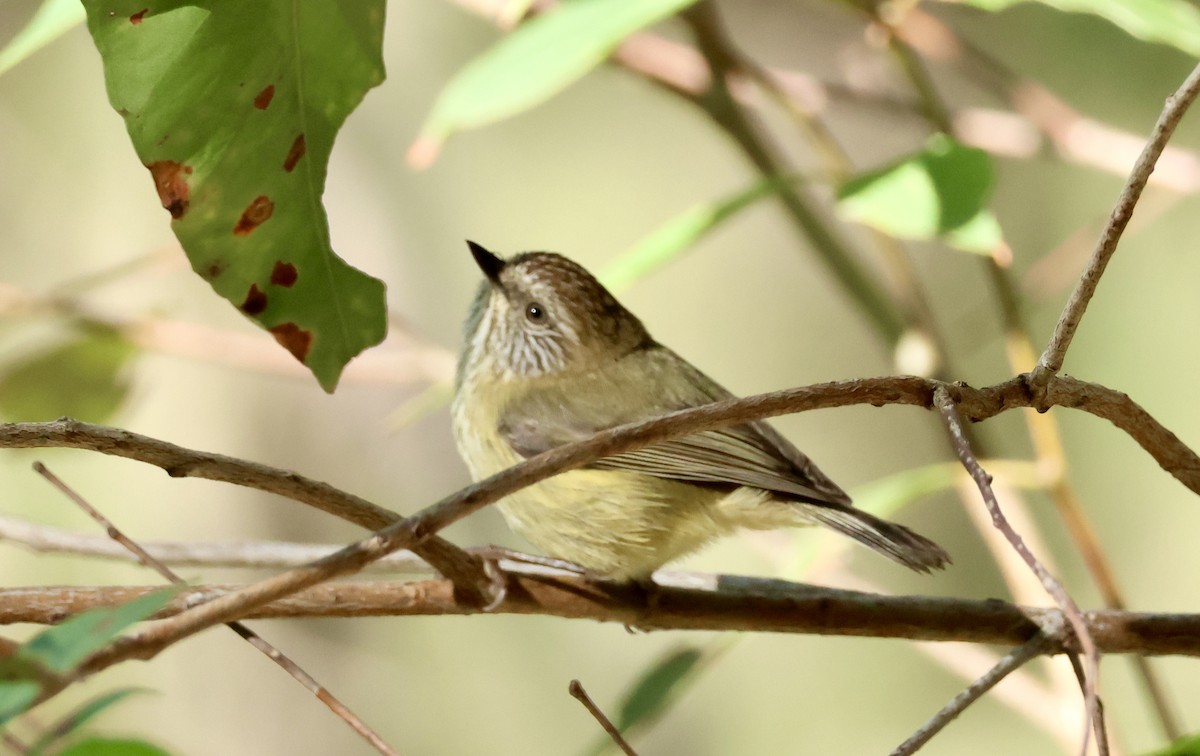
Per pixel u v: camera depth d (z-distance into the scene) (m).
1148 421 4.23
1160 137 3.72
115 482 11.62
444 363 9.39
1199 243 12.33
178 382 11.80
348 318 4.24
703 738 12.99
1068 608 3.30
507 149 13.90
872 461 13.81
